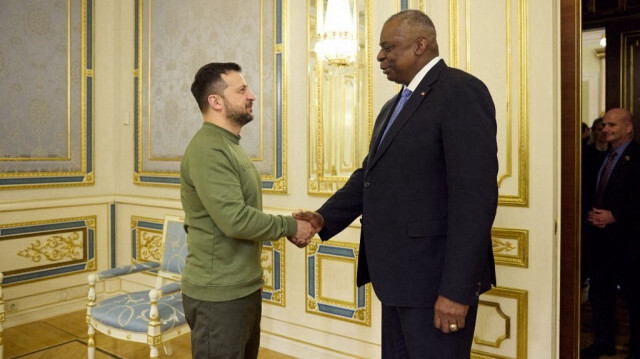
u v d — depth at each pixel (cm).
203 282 177
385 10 251
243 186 181
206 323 177
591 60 297
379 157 153
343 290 271
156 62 372
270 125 301
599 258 272
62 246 366
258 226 171
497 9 219
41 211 354
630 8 280
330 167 274
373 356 261
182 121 356
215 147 174
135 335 227
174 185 360
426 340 145
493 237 223
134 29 387
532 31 212
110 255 395
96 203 386
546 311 211
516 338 219
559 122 211
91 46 383
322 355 279
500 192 221
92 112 385
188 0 348
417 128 145
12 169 341
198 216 180
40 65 354
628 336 288
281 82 295
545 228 211
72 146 374
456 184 135
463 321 136
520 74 214
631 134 264
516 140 216
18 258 342
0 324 272
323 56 273
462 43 228
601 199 272
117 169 400
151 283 379
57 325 343
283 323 298
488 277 152
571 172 216
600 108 296
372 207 154
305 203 287
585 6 295
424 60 153
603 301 272
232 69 185
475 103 139
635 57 283
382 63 160
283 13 293
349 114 265
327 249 277
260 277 189
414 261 145
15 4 340
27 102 348
